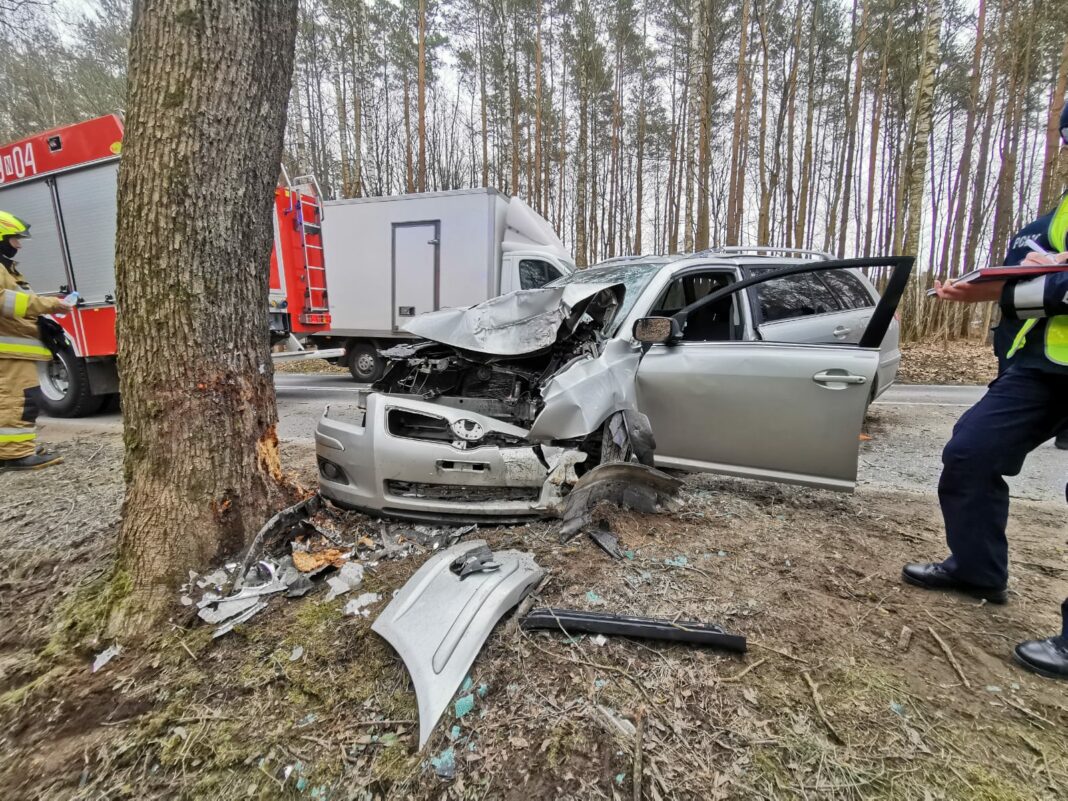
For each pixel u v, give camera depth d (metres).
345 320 8.93
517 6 17.89
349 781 1.37
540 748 1.42
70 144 5.95
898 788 1.29
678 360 2.96
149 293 2.10
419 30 13.81
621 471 2.58
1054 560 2.45
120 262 2.12
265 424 2.46
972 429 1.93
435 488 2.69
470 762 1.39
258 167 2.30
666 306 3.92
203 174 2.11
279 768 1.43
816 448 2.73
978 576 2.03
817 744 1.42
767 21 15.92
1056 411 1.82
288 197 7.59
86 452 4.61
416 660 1.67
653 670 1.70
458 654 1.68
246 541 2.33
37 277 6.51
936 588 2.17
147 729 1.57
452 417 2.64
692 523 2.84
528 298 3.02
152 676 1.78
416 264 8.30
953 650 1.80
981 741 1.43
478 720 1.52
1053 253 1.66
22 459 4.07
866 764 1.36
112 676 1.79
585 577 2.23
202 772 1.43
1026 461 4.21
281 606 2.10
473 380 3.23
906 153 17.08
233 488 2.29
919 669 1.71
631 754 1.39
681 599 2.09
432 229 8.12
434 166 23.23
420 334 2.97
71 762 1.48
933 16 9.67
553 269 7.93
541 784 1.33
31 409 4.16
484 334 2.96
